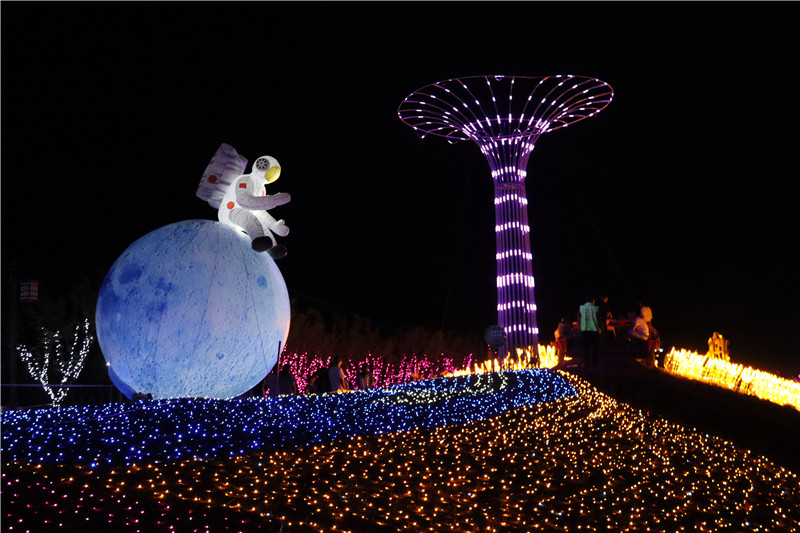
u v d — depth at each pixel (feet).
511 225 68.64
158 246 45.44
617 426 49.55
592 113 71.82
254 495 31.12
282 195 48.62
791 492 41.55
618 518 34.53
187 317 43.65
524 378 61.62
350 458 38.14
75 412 42.75
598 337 69.00
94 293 92.68
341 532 28.58
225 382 45.55
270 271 47.65
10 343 76.18
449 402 54.70
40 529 25.63
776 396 70.13
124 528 26.43
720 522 35.76
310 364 118.52
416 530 29.86
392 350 136.46
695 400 57.52
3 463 32.27
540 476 38.70
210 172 49.93
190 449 36.19
